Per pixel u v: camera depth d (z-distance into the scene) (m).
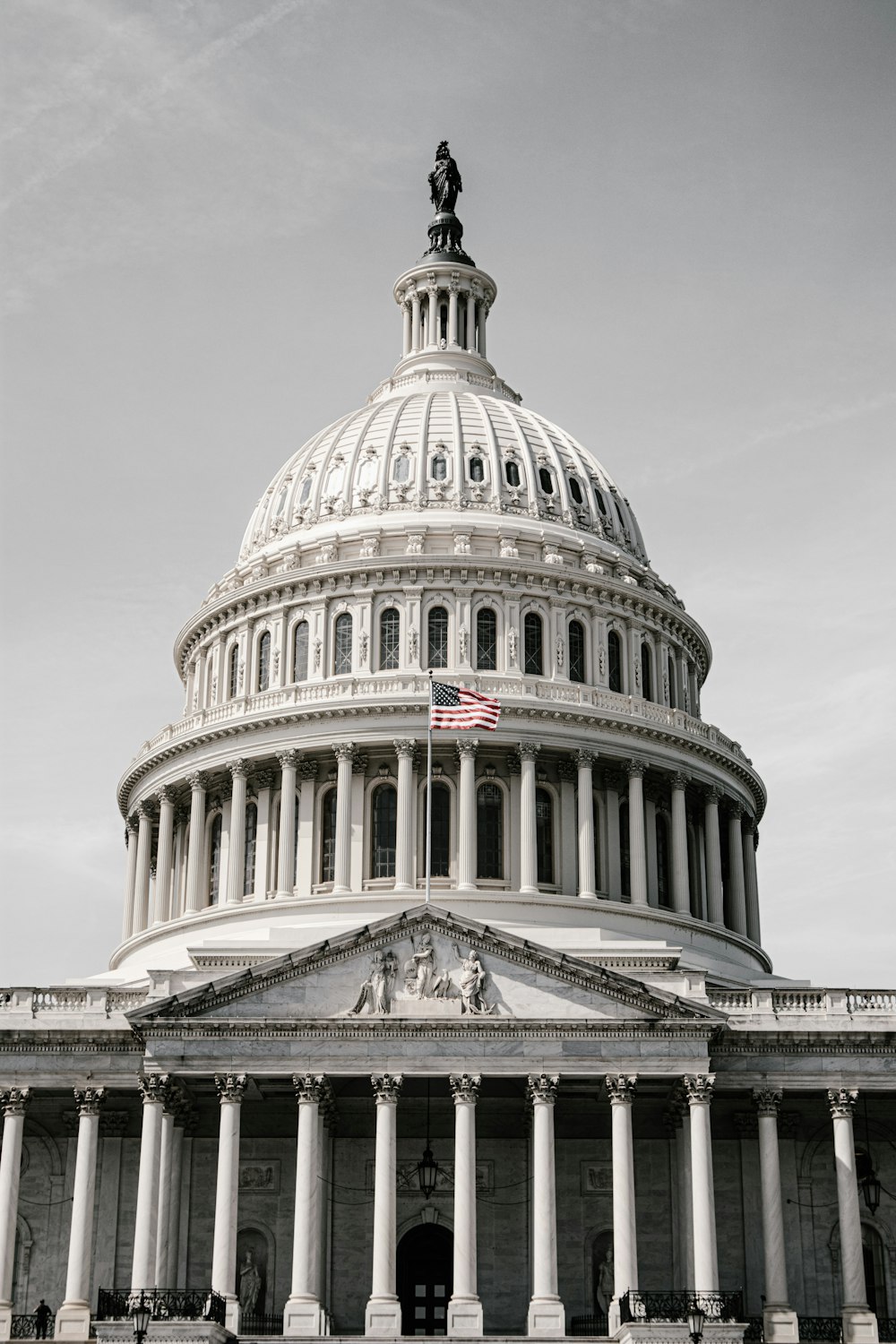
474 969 80.00
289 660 109.62
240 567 116.56
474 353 130.62
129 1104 86.69
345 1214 84.88
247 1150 86.06
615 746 105.25
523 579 109.06
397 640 107.94
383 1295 75.62
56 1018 84.19
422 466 114.69
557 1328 75.12
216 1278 76.12
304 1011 79.62
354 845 101.75
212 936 100.94
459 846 101.31
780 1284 79.81
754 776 114.56
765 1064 83.00
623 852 106.06
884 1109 86.69
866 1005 84.88
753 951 110.06
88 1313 79.44
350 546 111.56
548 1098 78.25
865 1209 86.00
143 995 84.81
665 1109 85.00
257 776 106.25
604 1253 84.69
